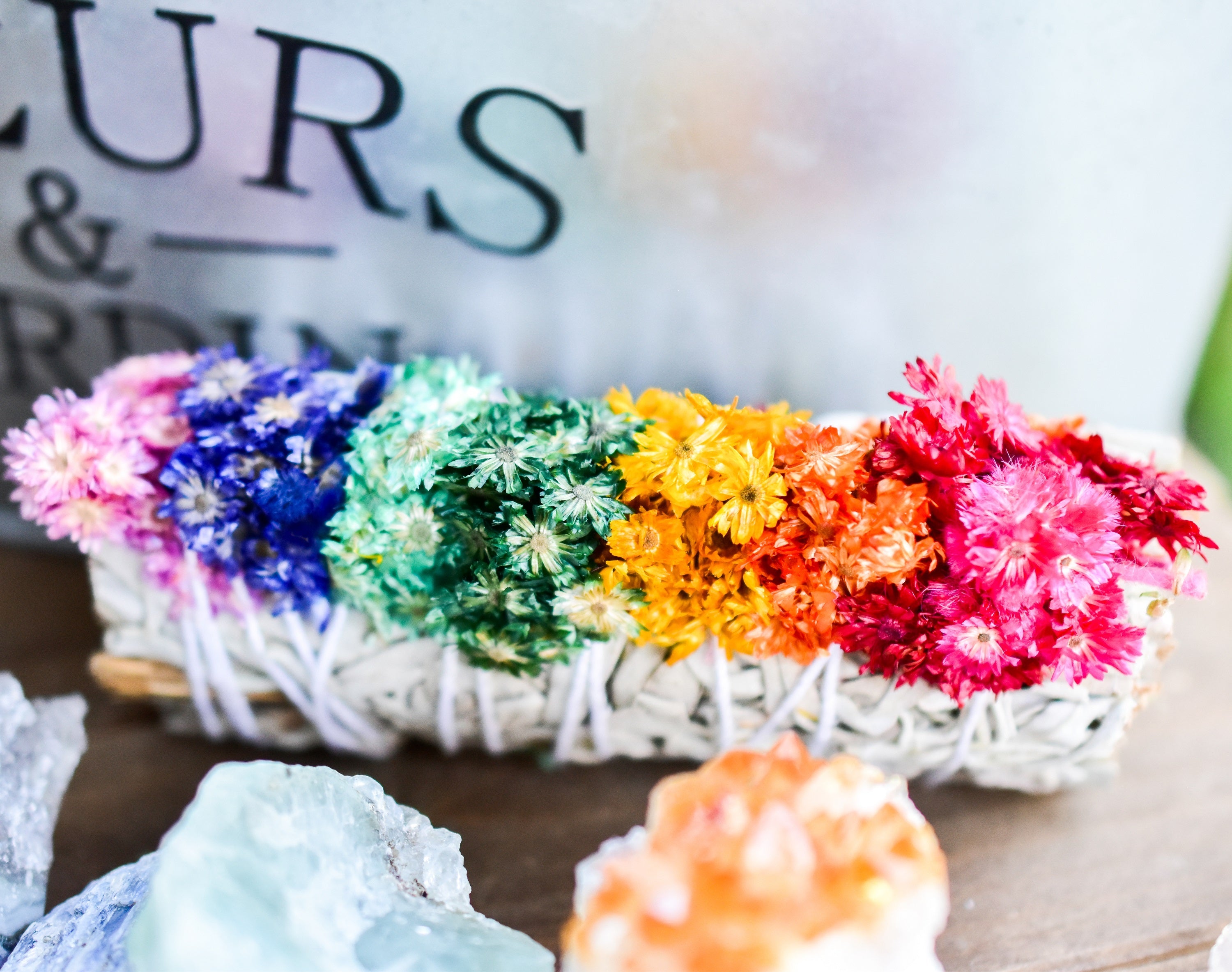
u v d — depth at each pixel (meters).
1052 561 0.20
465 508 0.21
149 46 0.23
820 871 0.18
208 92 0.23
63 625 0.25
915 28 0.23
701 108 0.23
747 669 0.22
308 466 0.21
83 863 0.22
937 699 0.22
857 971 0.18
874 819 0.18
